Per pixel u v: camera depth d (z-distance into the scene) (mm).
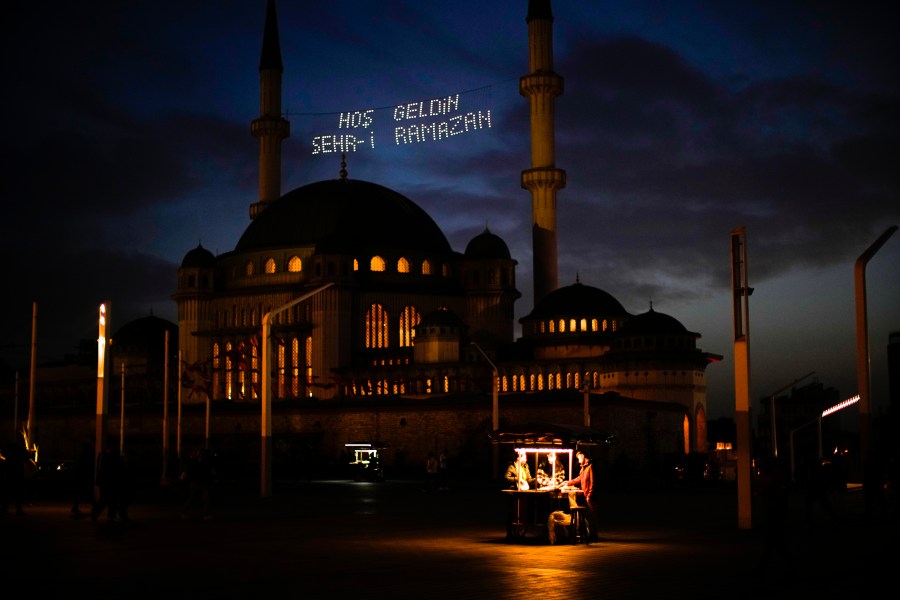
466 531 36344
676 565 26266
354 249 141375
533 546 31141
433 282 145375
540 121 146750
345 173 157750
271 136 161125
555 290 140125
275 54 163125
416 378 129625
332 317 136500
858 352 40250
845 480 63344
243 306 145250
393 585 22750
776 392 80938
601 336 129750
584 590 22047
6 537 33344
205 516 40438
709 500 57344
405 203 154375
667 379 115312
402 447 107938
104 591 21812
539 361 125812
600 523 40125
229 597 21062
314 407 113500
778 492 23734
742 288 37062
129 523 38562
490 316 144000
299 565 26250
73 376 160750
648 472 101312
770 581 23312
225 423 119000
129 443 122438
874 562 26641
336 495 61531
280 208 150500
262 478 56281
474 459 103062
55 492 64312
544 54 147125
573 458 35625
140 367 152750
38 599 20797
